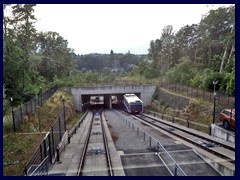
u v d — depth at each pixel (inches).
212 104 1133.7
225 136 784.3
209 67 1764.3
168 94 1809.8
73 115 1713.8
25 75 1218.0
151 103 2229.3
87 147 810.8
